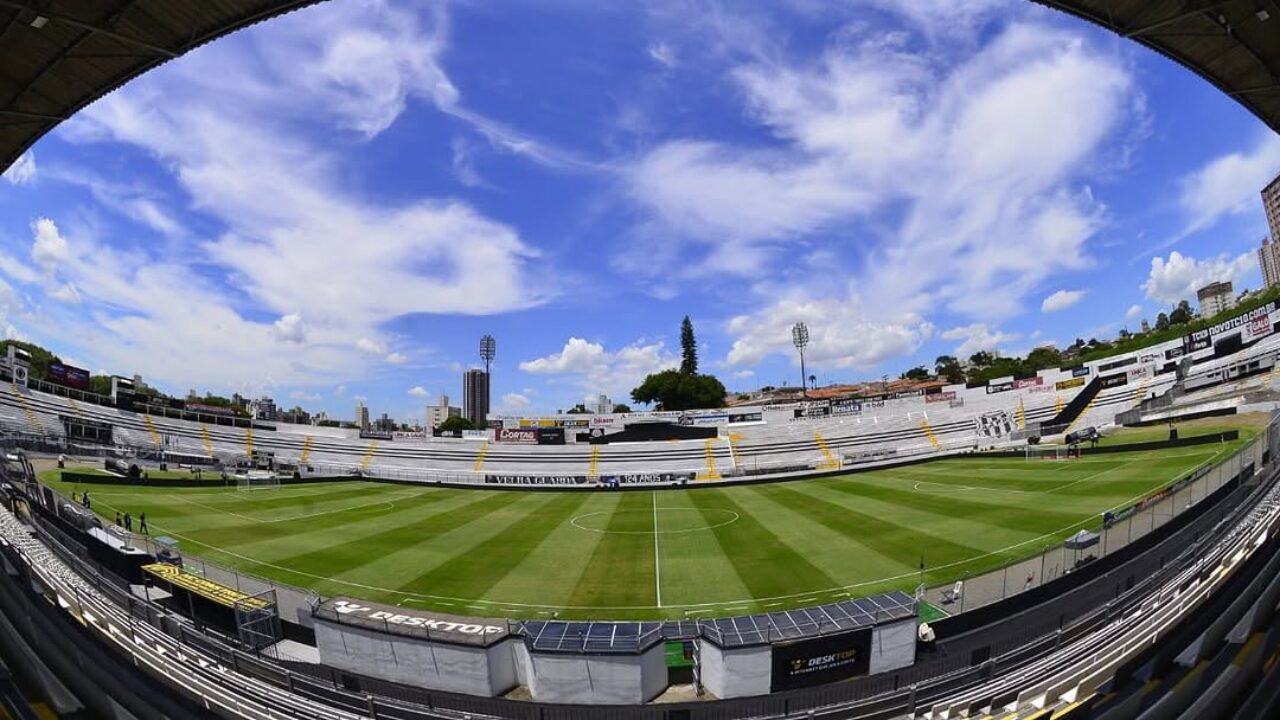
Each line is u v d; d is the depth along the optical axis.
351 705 12.75
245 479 54.66
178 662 12.45
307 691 13.09
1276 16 13.84
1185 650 9.57
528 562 27.88
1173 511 23.31
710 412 89.19
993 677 12.73
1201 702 8.10
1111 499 33.16
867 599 15.87
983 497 38.38
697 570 25.73
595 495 54.44
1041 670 11.92
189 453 65.81
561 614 21.08
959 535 28.64
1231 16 14.01
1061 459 52.00
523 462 78.56
